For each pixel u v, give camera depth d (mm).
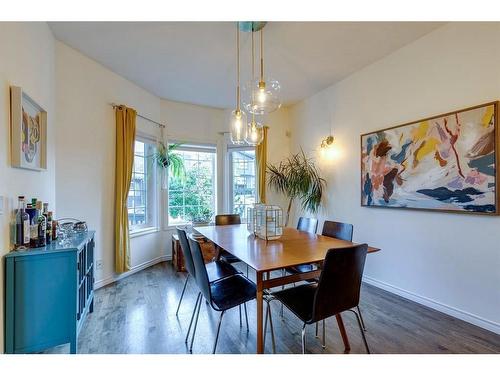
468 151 2137
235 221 3373
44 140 2143
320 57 2871
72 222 2480
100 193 3021
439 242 2391
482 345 1872
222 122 4637
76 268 1749
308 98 4141
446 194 2293
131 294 2840
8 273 1576
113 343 1933
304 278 1760
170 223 4266
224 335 2057
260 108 2281
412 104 2586
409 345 1887
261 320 1546
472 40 2123
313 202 3865
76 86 2750
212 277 2098
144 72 3230
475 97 2107
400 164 2688
